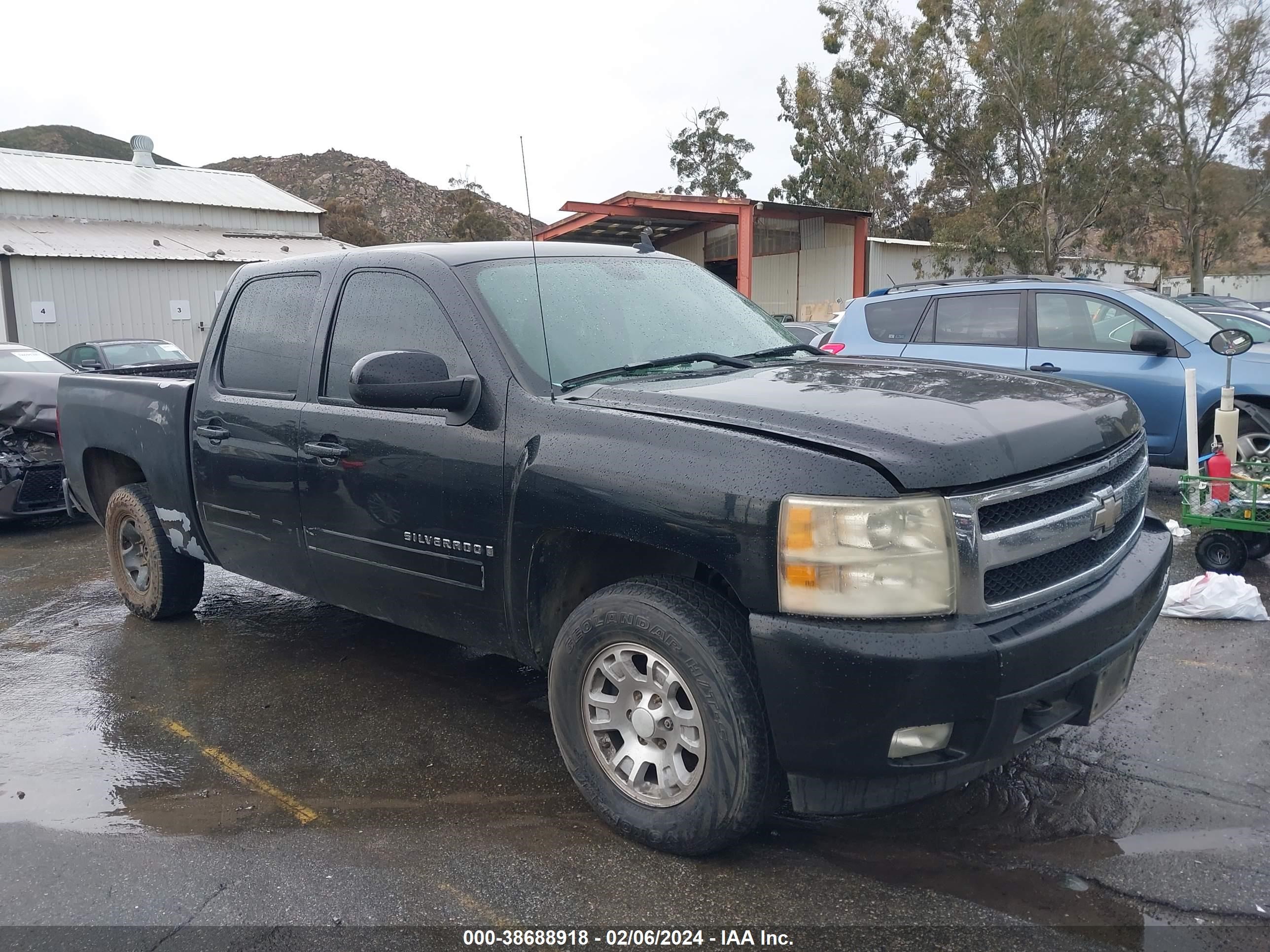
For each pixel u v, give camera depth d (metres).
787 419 2.82
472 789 3.52
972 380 3.38
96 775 3.73
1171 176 33.62
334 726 4.11
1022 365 8.07
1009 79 30.80
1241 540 5.43
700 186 49.12
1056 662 2.65
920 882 2.84
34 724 4.23
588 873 2.93
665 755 2.97
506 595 3.35
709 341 3.93
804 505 2.59
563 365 3.44
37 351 9.81
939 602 2.57
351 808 3.40
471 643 3.61
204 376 4.68
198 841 3.21
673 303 4.07
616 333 3.72
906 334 8.77
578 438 3.08
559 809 3.35
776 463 2.67
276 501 4.23
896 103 35.09
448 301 3.63
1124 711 3.91
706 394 3.08
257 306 4.52
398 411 3.66
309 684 4.58
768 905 2.74
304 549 4.16
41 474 7.95
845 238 29.67
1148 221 36.19
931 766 2.59
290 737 4.01
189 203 28.78
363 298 3.99
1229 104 32.72
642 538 2.87
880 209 48.09
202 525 4.80
